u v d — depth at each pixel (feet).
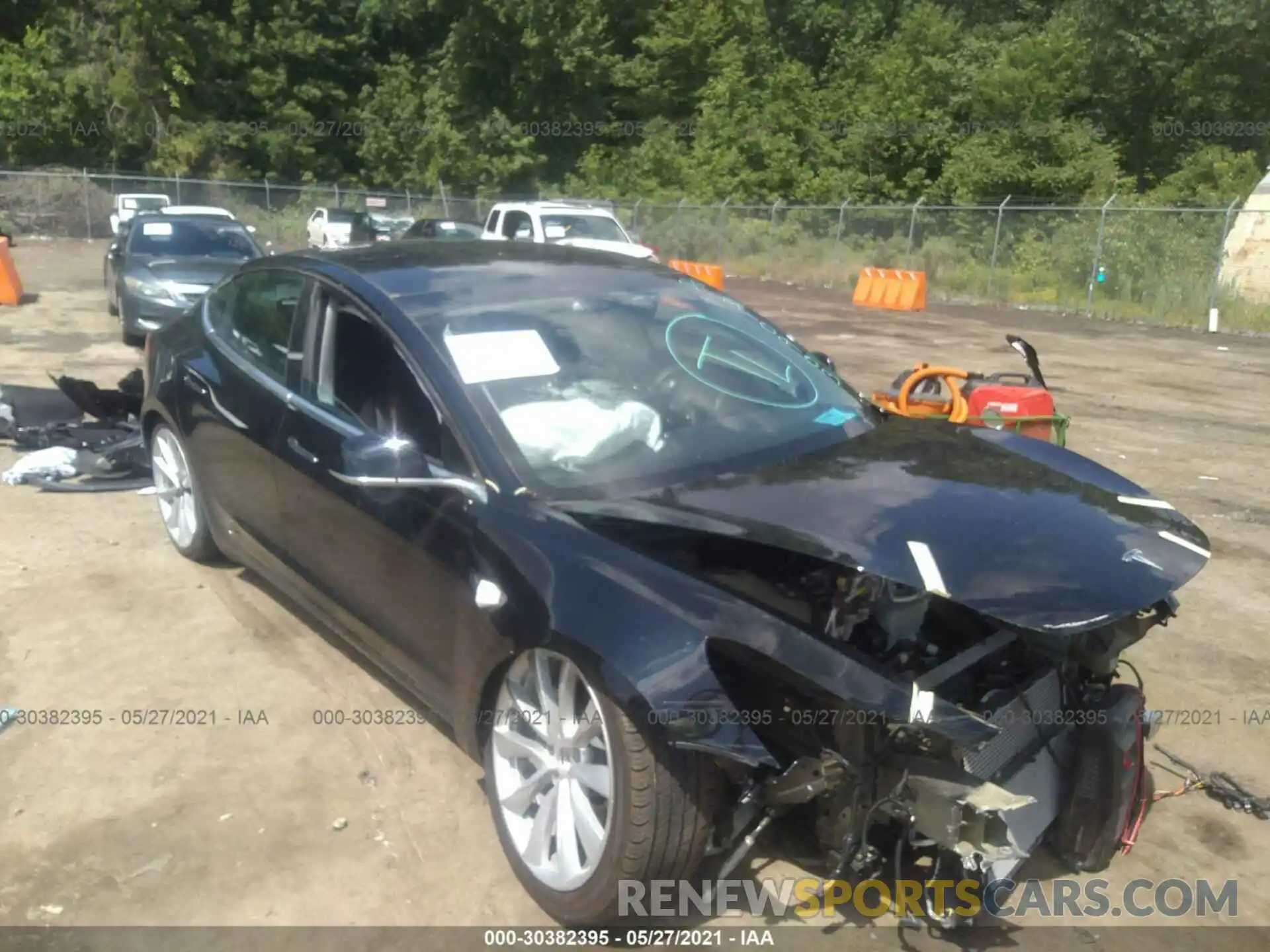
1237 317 65.57
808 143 124.88
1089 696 10.92
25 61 130.11
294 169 146.61
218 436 15.60
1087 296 74.43
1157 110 122.72
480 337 12.32
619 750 9.11
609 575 9.70
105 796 11.74
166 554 18.39
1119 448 30.04
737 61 138.00
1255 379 44.96
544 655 10.06
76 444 23.48
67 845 10.93
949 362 47.01
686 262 82.38
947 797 8.84
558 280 14.05
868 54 137.39
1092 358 50.75
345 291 13.44
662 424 11.95
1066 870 10.87
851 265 91.20
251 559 15.60
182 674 14.37
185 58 134.21
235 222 43.57
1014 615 8.82
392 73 148.05
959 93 118.11
